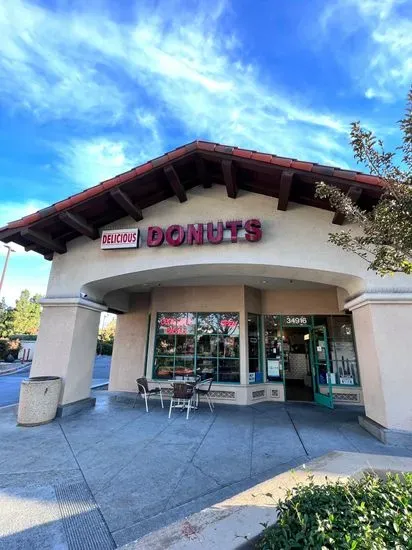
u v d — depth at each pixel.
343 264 5.33
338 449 4.38
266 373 8.76
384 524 1.52
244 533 1.55
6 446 4.41
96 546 2.27
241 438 4.89
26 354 27.55
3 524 2.54
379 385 4.83
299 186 5.33
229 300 8.63
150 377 8.68
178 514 2.70
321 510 1.61
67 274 6.61
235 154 5.00
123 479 3.39
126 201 5.62
